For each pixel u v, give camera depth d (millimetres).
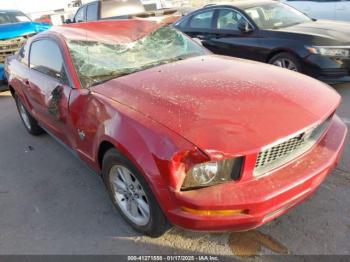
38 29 7789
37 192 3520
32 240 2834
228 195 2062
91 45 3439
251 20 6023
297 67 5441
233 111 2354
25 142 4816
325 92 2750
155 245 2641
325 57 5172
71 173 3805
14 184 3738
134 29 3846
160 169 2127
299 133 2254
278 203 2145
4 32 7188
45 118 3900
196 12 7059
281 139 2162
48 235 2871
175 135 2146
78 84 3061
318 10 9312
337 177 3215
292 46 5414
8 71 4879
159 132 2199
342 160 3480
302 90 2678
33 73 3947
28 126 4969
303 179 2219
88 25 3898
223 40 6438
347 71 5289
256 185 2125
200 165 2064
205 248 2566
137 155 2244
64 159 4156
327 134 2676
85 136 2945
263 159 2168
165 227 2521
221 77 2904
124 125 2393
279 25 6031
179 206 2133
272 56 5801
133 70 3271
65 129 3393
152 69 3221
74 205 3225
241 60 3475
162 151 2113
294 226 2680
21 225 3035
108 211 3086
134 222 2740
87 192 3408
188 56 3664
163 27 3965
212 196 2057
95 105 2768
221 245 2578
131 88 2816
